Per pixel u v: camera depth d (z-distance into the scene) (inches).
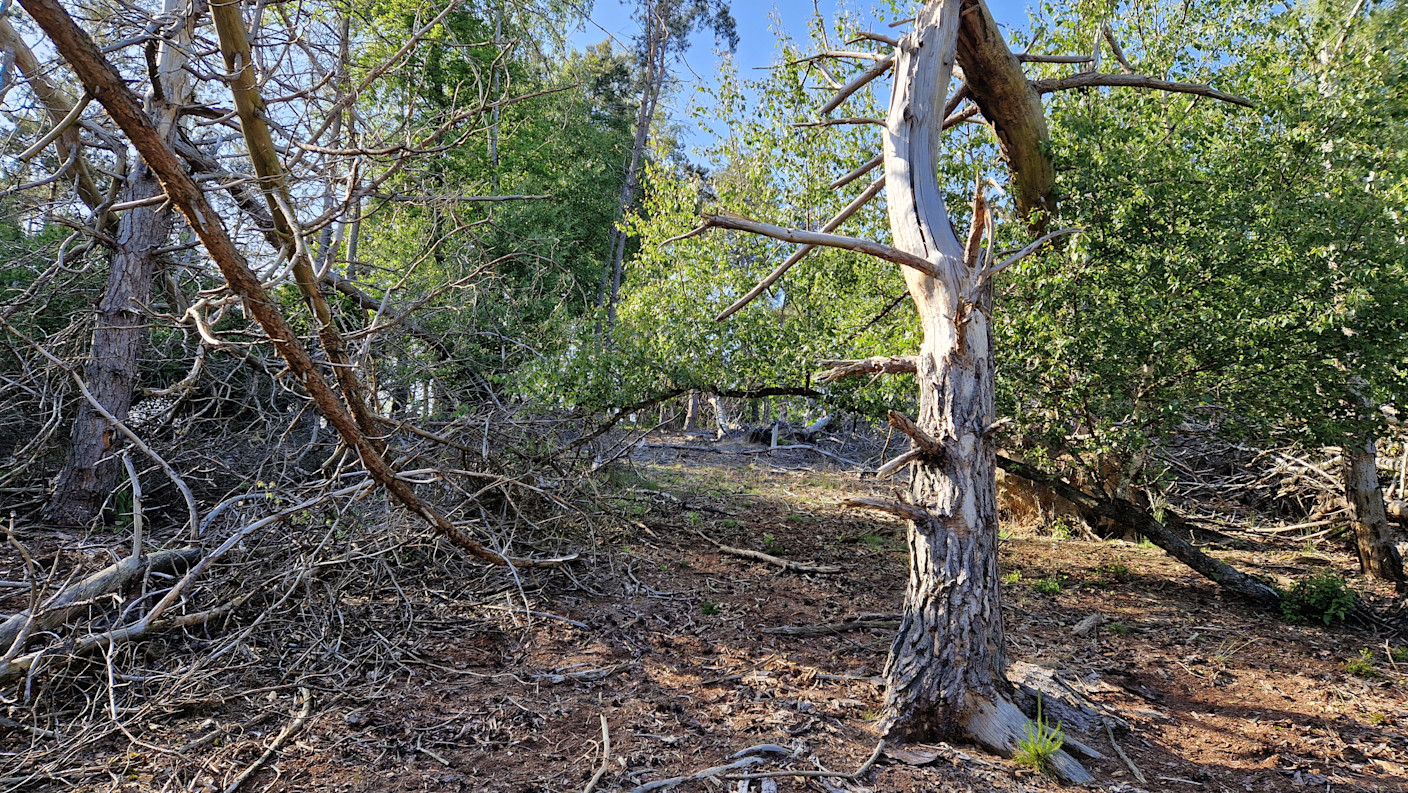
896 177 197.0
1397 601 303.0
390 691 177.2
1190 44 316.5
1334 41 281.1
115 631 168.1
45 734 147.1
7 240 325.1
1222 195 252.7
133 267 284.8
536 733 161.3
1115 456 339.9
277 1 197.3
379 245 381.4
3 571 212.4
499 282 341.1
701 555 327.9
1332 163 253.1
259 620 189.5
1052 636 247.9
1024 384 285.3
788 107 355.3
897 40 233.3
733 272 334.0
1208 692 206.7
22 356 288.7
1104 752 163.9
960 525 165.3
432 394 300.8
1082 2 324.2
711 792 138.5
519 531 289.9
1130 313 250.5
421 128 239.5
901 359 188.9
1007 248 284.4
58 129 161.8
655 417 418.9
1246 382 266.1
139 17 218.5
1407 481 401.1
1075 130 267.3
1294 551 397.1
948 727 159.6
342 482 257.9
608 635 223.1
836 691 189.8
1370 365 241.8
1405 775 161.5
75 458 274.2
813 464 676.1
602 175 799.7
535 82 252.4
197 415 281.1
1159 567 349.4
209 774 138.8
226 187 189.0
